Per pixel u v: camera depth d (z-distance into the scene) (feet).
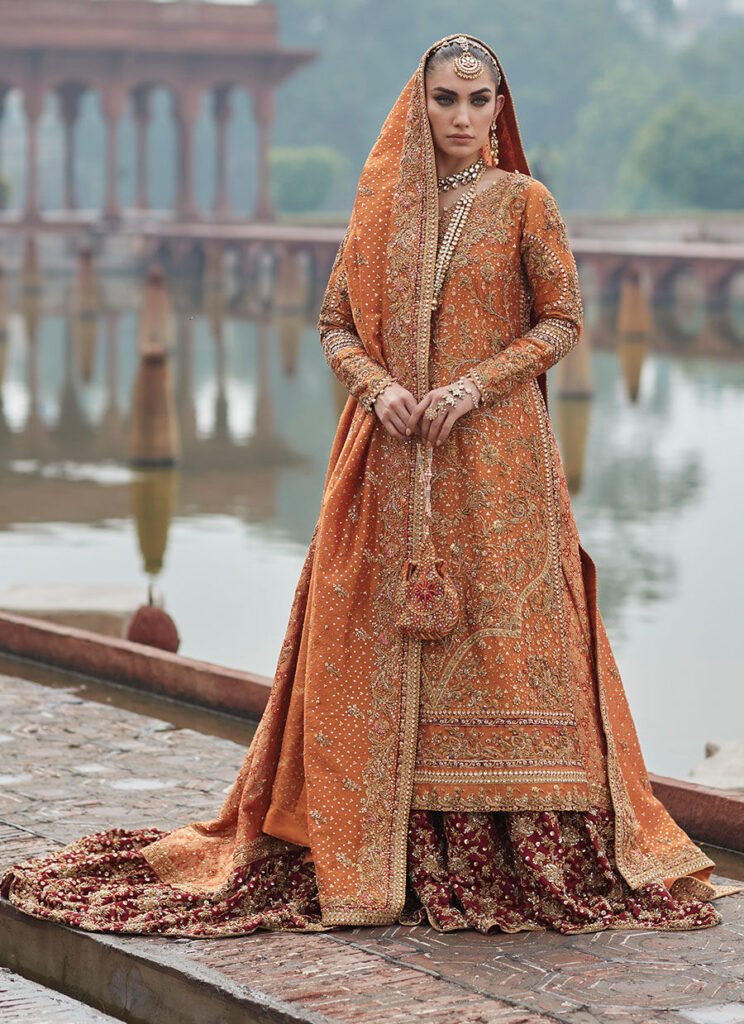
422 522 12.35
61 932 12.14
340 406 59.21
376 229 12.80
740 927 12.17
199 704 20.36
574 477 42.09
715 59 294.25
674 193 254.27
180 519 36.88
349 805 12.29
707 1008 10.70
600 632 12.92
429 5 294.25
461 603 12.32
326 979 11.12
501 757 12.16
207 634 25.52
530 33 293.84
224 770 16.81
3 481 42.19
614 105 285.64
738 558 31.94
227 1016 10.94
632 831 12.54
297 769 12.53
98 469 44.34
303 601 12.83
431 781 12.25
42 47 148.77
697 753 19.63
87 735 18.16
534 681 12.30
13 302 112.88
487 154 13.03
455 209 12.67
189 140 158.30
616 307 108.17
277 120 294.25
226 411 57.41
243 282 133.39
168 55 156.04
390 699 12.37
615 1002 10.78
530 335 12.55
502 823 12.43
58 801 15.53
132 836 13.44
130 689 21.21
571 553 12.80
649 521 36.04
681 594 28.71
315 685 12.40
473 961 11.45
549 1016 10.56
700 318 99.71
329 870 12.14
